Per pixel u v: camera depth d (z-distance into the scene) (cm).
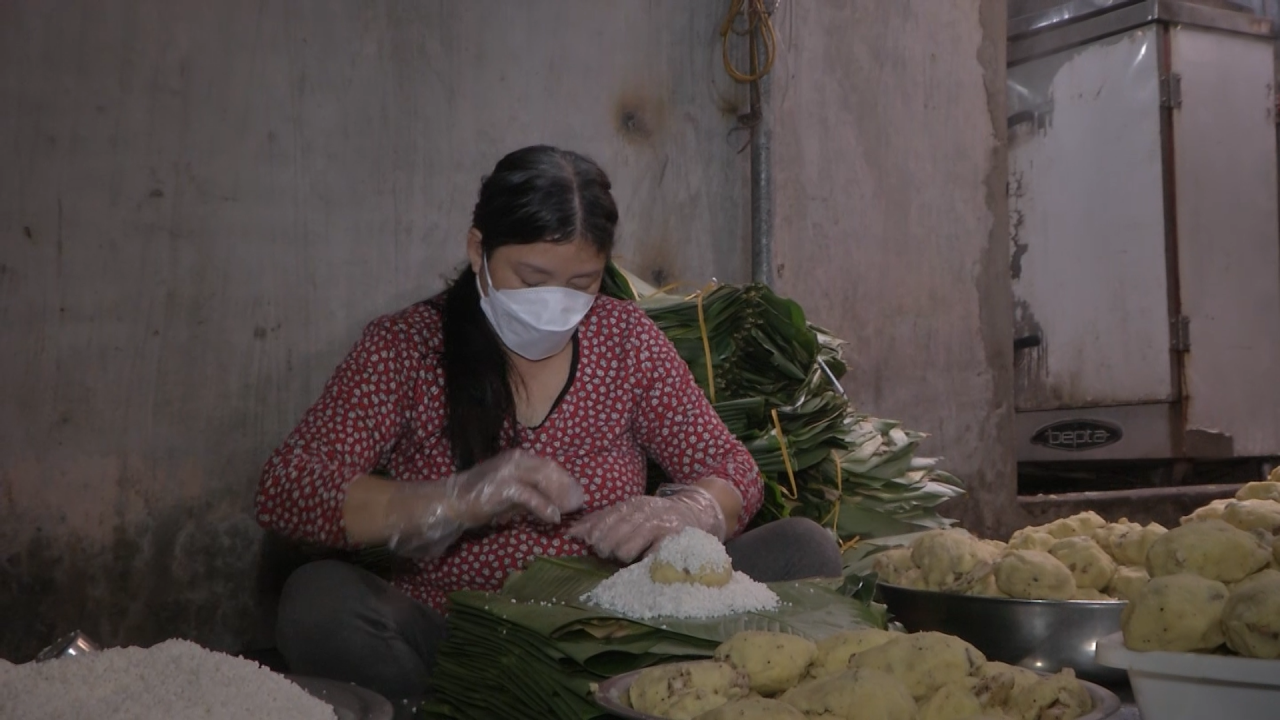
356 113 326
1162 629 136
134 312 295
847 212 428
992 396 468
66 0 286
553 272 221
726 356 304
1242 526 197
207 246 304
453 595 189
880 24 438
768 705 129
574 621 166
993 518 466
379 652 213
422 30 336
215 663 152
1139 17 529
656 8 381
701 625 176
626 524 211
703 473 248
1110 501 500
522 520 232
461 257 342
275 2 313
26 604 281
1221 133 543
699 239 390
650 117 380
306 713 144
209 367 304
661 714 141
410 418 235
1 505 278
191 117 301
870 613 192
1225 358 541
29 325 282
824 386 318
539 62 358
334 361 322
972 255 464
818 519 320
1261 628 128
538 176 218
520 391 239
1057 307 564
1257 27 549
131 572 294
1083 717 127
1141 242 535
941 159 455
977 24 466
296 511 218
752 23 394
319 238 320
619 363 246
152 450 297
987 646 193
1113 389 546
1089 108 550
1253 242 550
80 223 288
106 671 148
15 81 280
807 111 416
